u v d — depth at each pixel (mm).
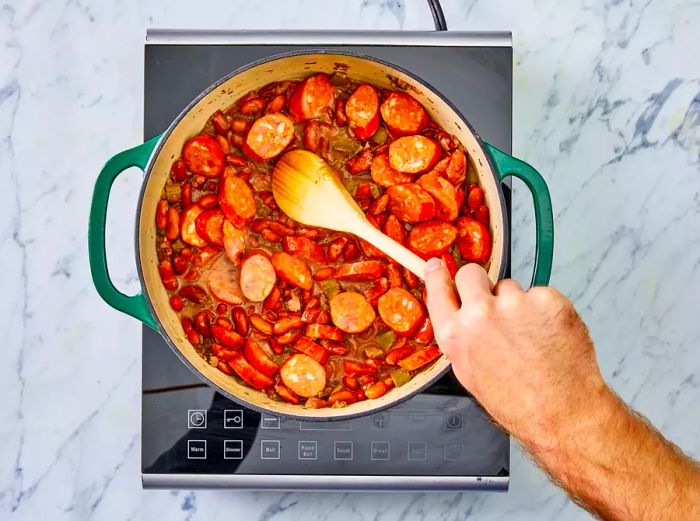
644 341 1029
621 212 1033
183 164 858
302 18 1027
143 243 814
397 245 819
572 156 1032
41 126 1016
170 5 1022
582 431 627
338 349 864
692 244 1032
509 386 623
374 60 802
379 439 921
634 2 1037
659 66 1037
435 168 866
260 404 837
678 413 1025
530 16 1036
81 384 1016
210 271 872
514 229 1021
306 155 872
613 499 654
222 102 855
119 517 1017
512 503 1024
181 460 918
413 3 1033
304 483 918
